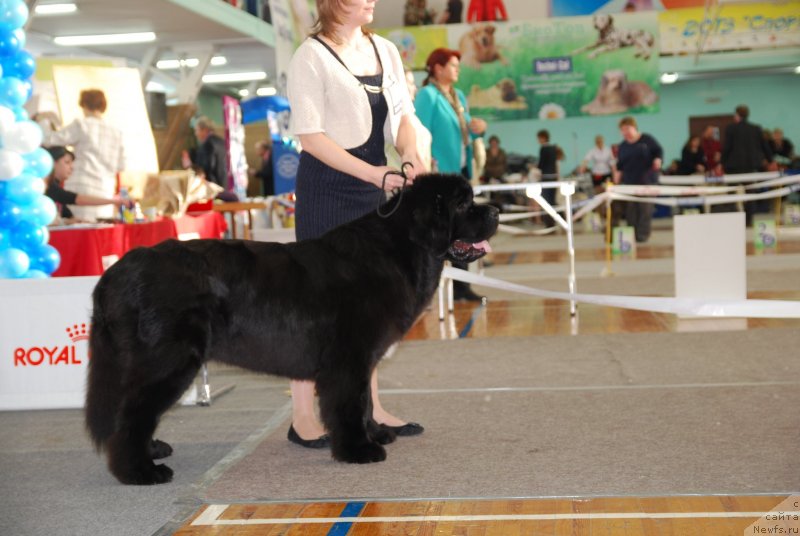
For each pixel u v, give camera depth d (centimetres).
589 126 2580
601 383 505
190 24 1509
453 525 295
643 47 2131
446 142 780
